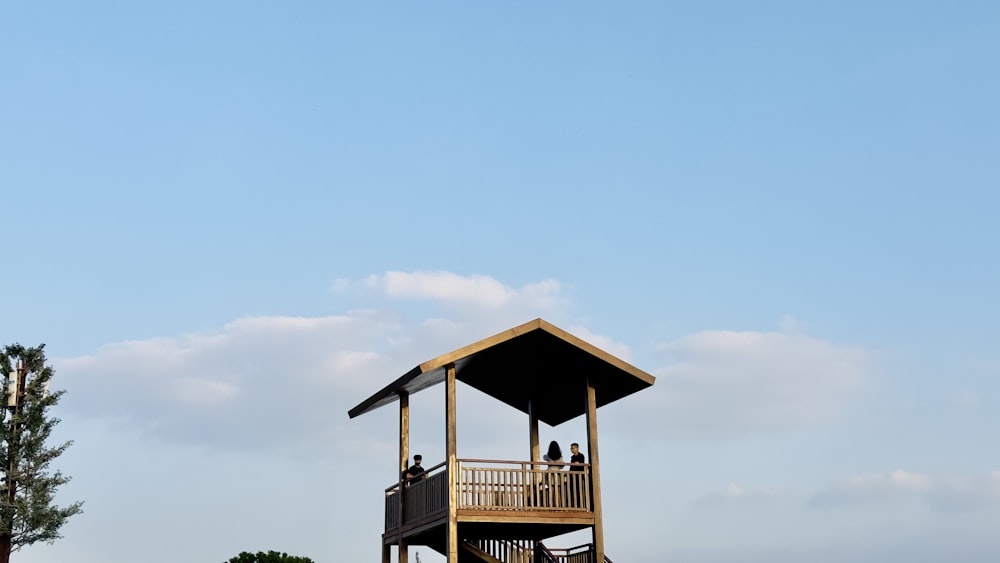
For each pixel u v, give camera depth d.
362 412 29.77
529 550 26.75
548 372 27.11
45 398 41.34
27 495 40.22
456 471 24.22
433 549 28.55
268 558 43.47
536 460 29.12
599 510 24.97
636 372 25.75
